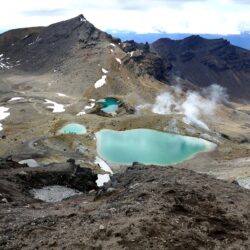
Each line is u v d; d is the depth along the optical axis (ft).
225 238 88.43
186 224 92.12
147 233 85.61
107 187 142.20
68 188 219.41
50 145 568.41
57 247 81.46
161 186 115.85
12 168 246.27
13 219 101.04
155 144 634.84
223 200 110.32
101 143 624.59
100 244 81.76
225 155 622.95
